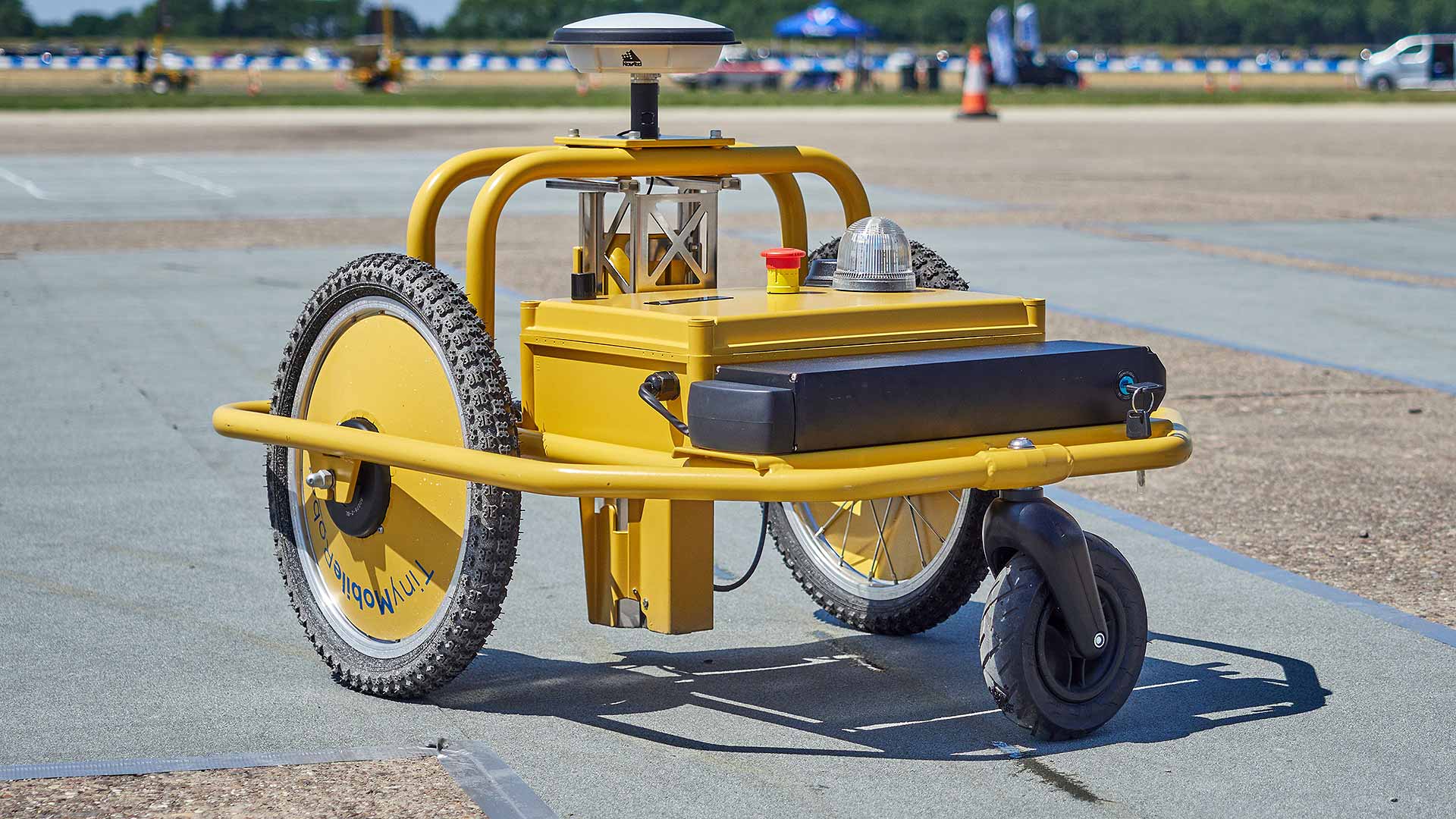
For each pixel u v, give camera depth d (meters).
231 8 156.12
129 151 30.66
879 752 4.10
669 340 3.95
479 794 3.79
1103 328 11.57
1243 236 17.73
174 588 5.50
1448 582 5.64
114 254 15.45
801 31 64.12
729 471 3.72
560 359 4.30
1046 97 57.38
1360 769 3.98
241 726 4.25
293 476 4.73
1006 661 4.02
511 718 4.34
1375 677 4.66
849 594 5.15
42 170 25.92
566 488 3.77
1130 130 39.81
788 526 5.33
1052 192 23.19
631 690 4.58
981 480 3.83
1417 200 22.03
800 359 3.98
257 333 10.96
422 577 4.37
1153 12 153.50
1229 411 8.77
